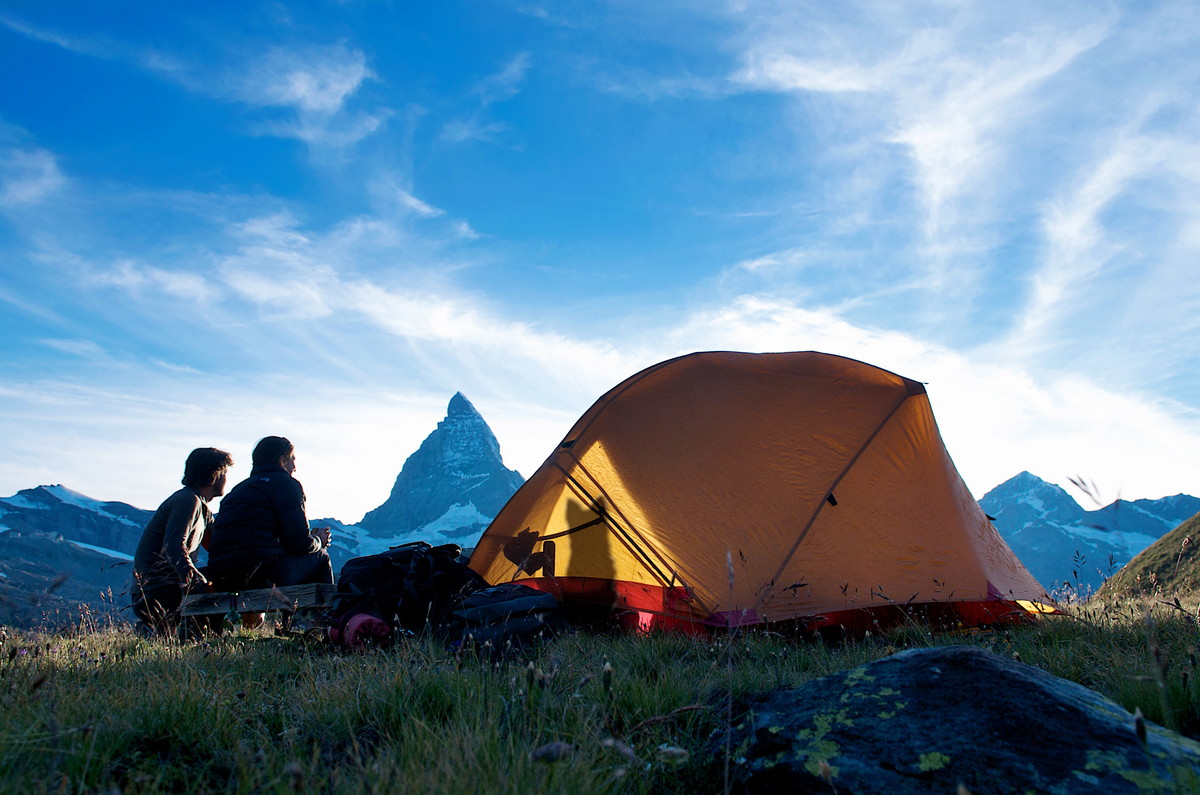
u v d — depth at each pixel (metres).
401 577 6.80
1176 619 5.97
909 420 8.98
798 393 9.33
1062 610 7.91
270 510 8.32
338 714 3.71
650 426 9.27
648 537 8.40
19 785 2.58
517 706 3.52
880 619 7.73
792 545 8.02
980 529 9.20
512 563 9.75
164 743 3.32
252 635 7.00
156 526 8.19
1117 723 2.92
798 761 2.96
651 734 3.45
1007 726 2.90
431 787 2.53
